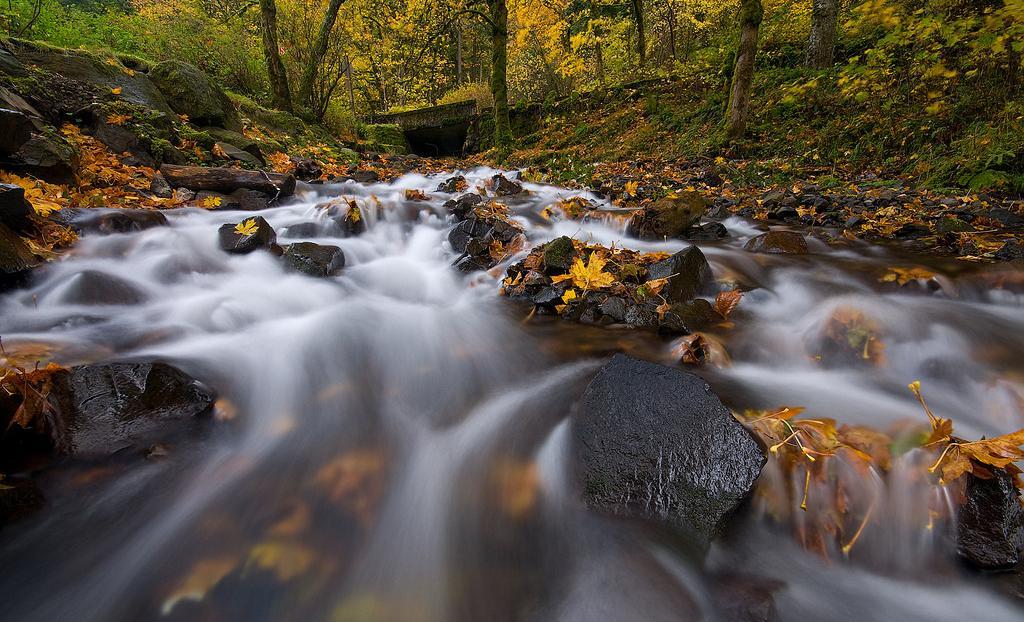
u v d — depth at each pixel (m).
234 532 1.45
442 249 4.23
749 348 2.52
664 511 1.45
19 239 2.79
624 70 22.28
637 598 1.27
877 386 2.21
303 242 3.70
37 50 6.07
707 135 11.61
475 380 2.29
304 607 1.25
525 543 1.45
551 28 20.34
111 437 1.69
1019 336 2.56
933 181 6.54
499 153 16.17
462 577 1.35
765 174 8.50
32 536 1.40
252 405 2.04
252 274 3.45
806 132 9.93
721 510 1.41
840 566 1.40
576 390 2.14
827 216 5.56
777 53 14.10
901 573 1.38
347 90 20.12
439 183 7.57
